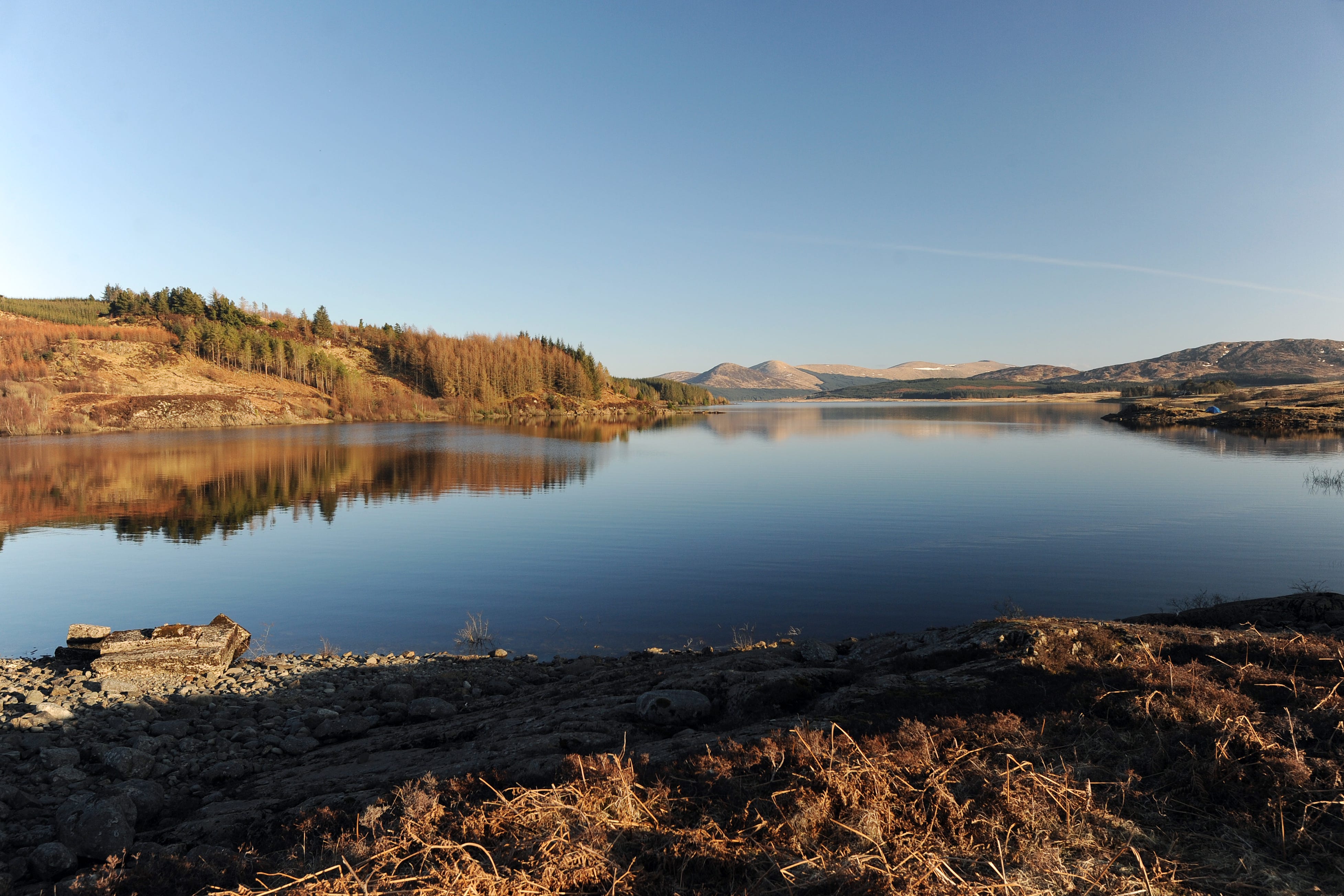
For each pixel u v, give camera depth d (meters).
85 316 182.38
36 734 8.93
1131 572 21.47
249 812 6.51
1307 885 3.96
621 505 36.69
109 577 23.05
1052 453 60.94
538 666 14.32
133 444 74.31
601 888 4.15
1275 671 6.66
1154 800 4.86
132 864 5.54
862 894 3.92
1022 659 7.36
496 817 4.91
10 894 5.39
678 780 5.39
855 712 6.64
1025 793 4.85
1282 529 27.48
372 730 10.09
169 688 11.65
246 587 21.81
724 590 20.44
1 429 85.12
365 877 4.38
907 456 60.19
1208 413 116.62
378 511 35.66
